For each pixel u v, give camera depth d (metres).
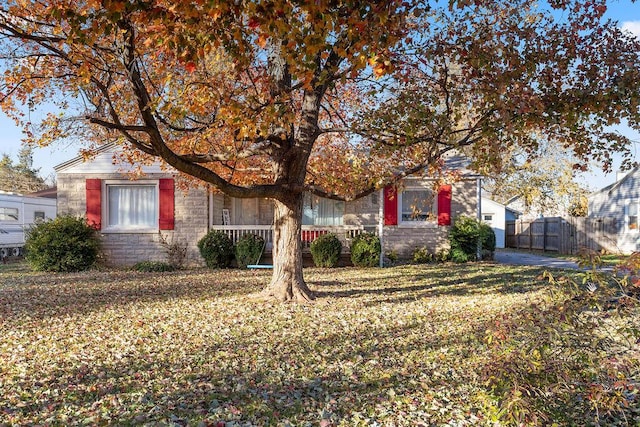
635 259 3.20
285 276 8.77
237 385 4.44
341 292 9.69
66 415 3.84
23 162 41.09
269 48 8.05
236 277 12.52
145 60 7.65
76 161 15.40
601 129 8.08
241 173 11.85
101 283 11.38
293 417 3.79
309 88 5.91
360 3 4.15
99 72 6.91
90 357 5.38
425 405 4.05
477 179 16.44
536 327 3.26
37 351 5.62
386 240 16.48
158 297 9.26
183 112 6.12
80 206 15.54
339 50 4.61
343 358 5.30
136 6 4.05
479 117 8.04
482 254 17.61
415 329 6.55
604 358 3.32
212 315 7.50
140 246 15.47
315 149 11.48
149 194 15.56
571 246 22.81
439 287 10.40
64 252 14.04
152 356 5.39
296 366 5.02
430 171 9.41
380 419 3.77
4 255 19.66
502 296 9.09
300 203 8.91
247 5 4.05
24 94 7.42
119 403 4.06
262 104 6.40
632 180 21.66
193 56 4.45
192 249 15.48
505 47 6.64
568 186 29.81
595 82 7.20
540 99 7.12
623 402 3.08
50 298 9.20
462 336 6.12
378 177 9.20
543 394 3.17
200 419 3.71
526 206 33.34
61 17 4.30
